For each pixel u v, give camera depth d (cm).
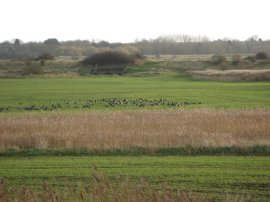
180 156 4597
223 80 17512
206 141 4838
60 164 4294
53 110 9188
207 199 3016
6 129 5616
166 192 2838
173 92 13138
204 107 9075
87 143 4928
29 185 3544
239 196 3184
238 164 4175
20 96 12606
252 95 11800
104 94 12900
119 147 4841
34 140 5047
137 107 9475
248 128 5344
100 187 2967
